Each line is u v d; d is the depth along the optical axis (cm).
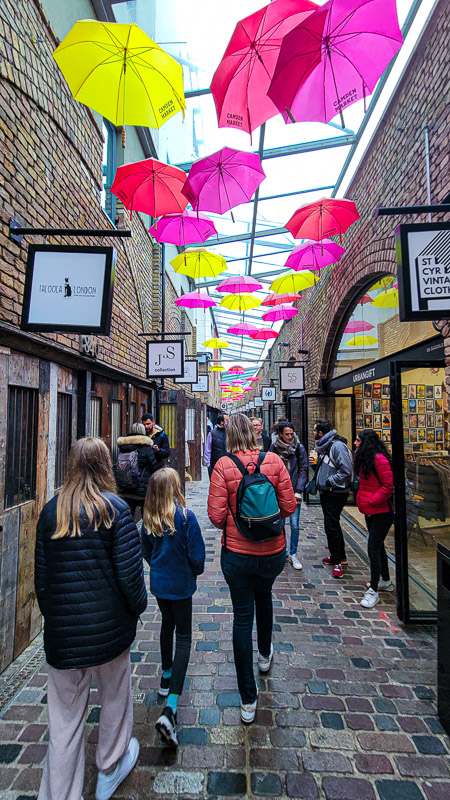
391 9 241
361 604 378
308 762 205
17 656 292
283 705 245
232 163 438
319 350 959
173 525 236
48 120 345
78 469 182
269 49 289
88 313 272
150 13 731
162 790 190
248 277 890
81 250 277
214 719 233
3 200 269
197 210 465
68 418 406
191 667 282
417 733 224
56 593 167
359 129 627
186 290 1341
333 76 271
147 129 740
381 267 550
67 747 166
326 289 884
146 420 551
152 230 586
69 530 169
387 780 195
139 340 694
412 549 377
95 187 480
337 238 761
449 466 394
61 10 387
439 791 190
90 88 328
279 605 380
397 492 357
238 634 234
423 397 431
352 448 803
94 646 166
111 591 173
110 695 187
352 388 810
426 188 407
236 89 310
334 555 450
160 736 221
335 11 238
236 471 242
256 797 186
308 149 683
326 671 279
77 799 165
